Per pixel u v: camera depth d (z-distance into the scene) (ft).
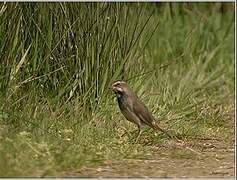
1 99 42.88
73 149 38.22
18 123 42.01
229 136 46.42
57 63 45.73
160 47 61.36
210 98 55.88
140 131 42.73
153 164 37.65
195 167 37.29
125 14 47.75
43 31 45.32
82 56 46.26
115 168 36.32
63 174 34.60
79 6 45.93
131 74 49.26
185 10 67.82
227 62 64.59
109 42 47.01
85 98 45.68
